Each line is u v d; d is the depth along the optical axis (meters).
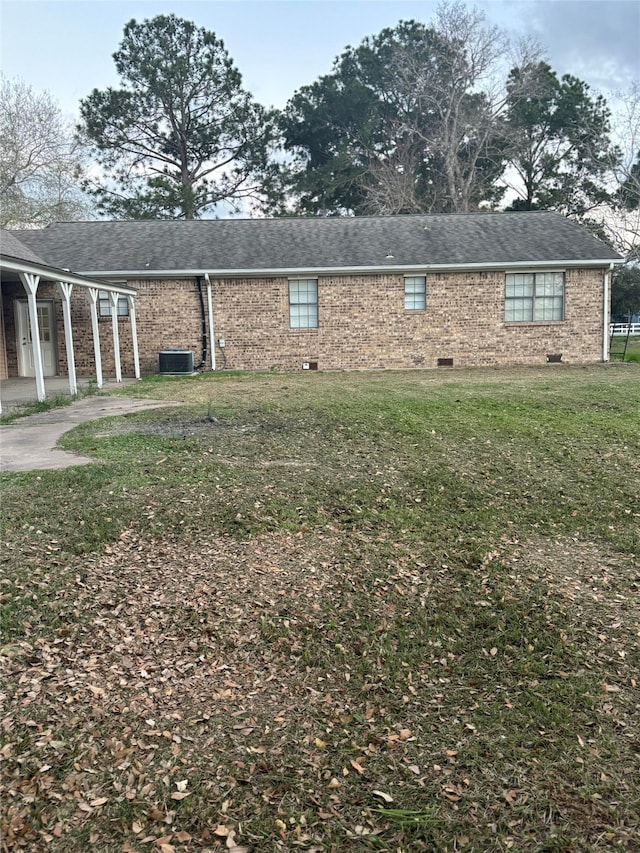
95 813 2.16
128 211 32.19
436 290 17.58
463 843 2.06
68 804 2.20
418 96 33.72
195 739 2.56
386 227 19.62
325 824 2.13
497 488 5.98
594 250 17.80
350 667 3.11
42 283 16.77
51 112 28.86
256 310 17.34
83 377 16.41
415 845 2.05
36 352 10.62
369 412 9.60
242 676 3.02
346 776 2.37
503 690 2.92
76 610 3.56
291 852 2.02
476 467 6.65
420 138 35.12
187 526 4.87
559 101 35.06
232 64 33.28
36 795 2.23
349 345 17.59
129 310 16.20
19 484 5.79
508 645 3.31
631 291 34.19
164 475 6.16
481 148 33.84
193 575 4.07
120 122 32.66
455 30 32.12
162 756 2.45
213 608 3.65
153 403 10.94
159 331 17.20
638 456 7.13
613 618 3.59
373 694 2.89
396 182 33.66
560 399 10.72
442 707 2.79
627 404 10.21
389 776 2.36
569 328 17.92
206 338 17.34
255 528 4.86
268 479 6.09
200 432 8.23
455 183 34.16
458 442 7.76
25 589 3.78
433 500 5.62
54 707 2.74
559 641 3.34
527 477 6.31
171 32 32.78
